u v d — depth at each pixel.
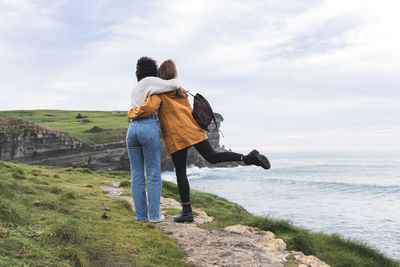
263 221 5.39
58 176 10.34
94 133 65.50
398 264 6.31
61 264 2.20
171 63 4.22
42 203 4.19
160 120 4.28
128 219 4.29
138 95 4.09
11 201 4.00
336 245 6.55
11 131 51.00
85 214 4.18
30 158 52.50
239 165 89.81
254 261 3.05
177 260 2.92
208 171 71.56
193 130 4.12
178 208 5.88
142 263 2.68
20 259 2.09
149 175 4.36
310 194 30.36
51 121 93.75
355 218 18.06
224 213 7.96
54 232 2.72
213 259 3.07
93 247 2.89
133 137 4.18
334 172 68.50
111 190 8.59
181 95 4.21
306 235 5.09
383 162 129.38
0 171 8.02
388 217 18.41
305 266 2.96
